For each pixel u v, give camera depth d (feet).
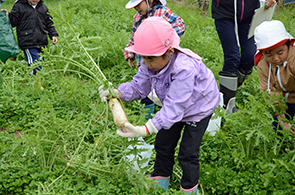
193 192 8.86
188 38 21.27
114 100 8.63
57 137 10.45
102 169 9.50
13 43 14.88
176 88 7.84
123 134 8.10
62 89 14.11
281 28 9.86
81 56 10.84
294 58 10.02
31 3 17.34
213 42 23.45
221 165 10.89
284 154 10.64
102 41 19.12
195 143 8.73
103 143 9.75
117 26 25.80
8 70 17.12
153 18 7.77
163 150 9.12
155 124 7.86
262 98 10.76
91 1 32.58
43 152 9.86
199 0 38.01
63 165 10.33
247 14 13.41
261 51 10.44
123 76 17.37
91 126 12.41
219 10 13.56
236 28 13.44
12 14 16.92
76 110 14.20
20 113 13.74
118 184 9.50
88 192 9.14
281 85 10.73
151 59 7.82
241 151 10.66
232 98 14.32
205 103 8.57
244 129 10.90
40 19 17.60
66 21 10.07
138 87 9.08
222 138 11.55
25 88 15.66
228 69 13.98
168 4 35.76
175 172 10.49
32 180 9.50
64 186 9.18
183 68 7.80
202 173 10.43
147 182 8.86
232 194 9.68
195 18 30.17
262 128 10.27
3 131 12.46
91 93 14.87
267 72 10.89
